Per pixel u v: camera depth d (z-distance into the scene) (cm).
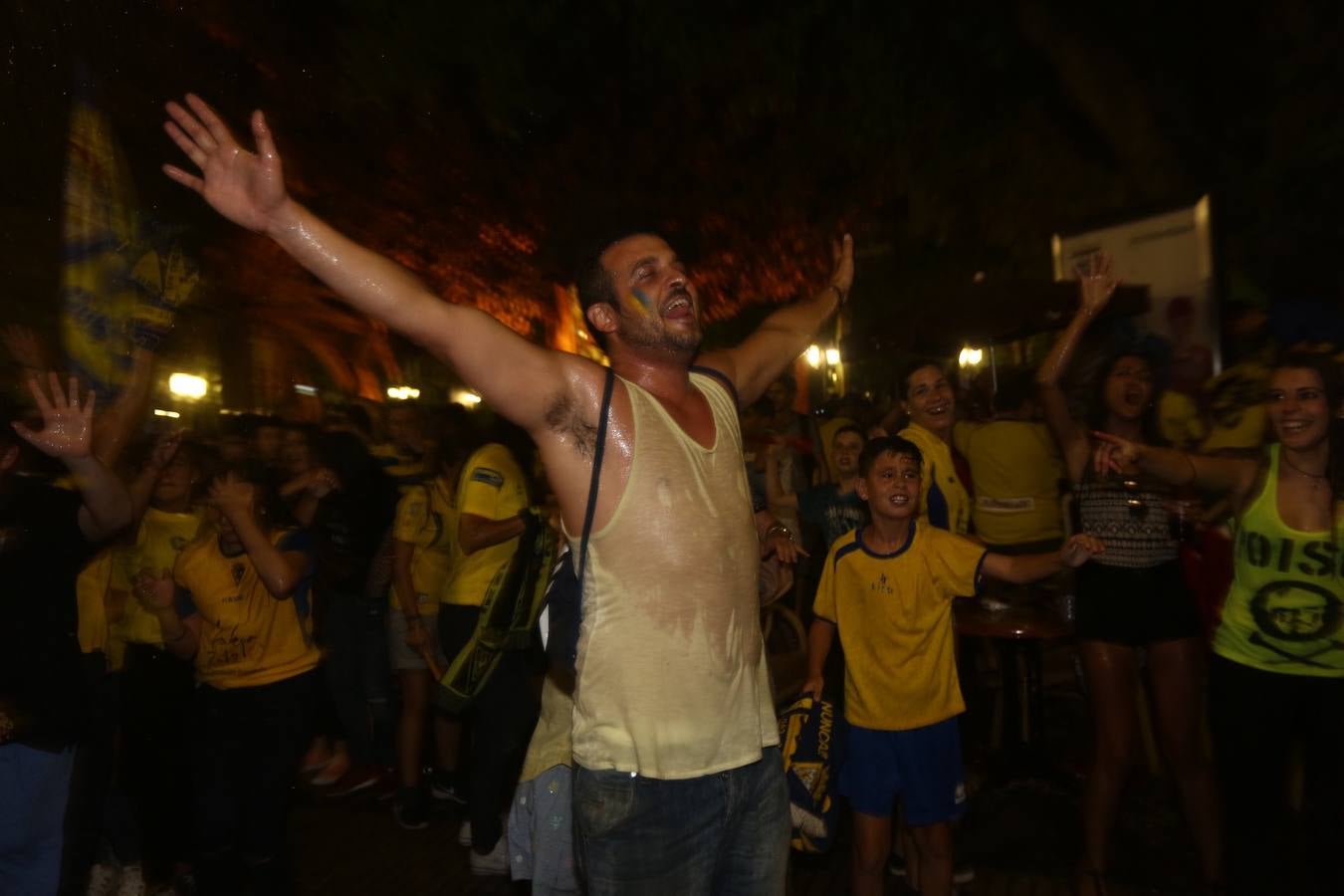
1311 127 878
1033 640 532
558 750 331
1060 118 1117
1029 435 587
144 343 359
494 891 466
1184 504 420
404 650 546
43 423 338
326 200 1268
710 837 241
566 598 247
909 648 390
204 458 516
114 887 431
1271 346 561
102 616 405
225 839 409
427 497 557
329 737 620
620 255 252
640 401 241
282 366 1267
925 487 473
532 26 1012
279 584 394
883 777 394
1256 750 379
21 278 486
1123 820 511
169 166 215
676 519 235
